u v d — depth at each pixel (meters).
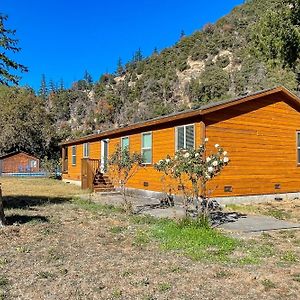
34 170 37.38
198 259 5.92
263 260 5.89
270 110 14.29
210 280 4.92
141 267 5.47
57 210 11.29
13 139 40.38
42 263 5.63
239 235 7.91
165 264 5.64
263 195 13.88
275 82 31.84
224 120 12.98
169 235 7.50
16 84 9.95
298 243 7.14
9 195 16.05
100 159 19.95
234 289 4.59
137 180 16.36
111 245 6.82
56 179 29.92
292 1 15.56
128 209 10.94
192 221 8.19
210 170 8.08
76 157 24.55
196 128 12.73
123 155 11.85
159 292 4.48
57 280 4.88
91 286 4.67
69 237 7.44
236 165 13.20
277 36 15.41
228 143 13.02
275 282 4.84
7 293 4.41
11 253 6.18
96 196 16.11
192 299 4.27
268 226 8.98
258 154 13.84
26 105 42.53
